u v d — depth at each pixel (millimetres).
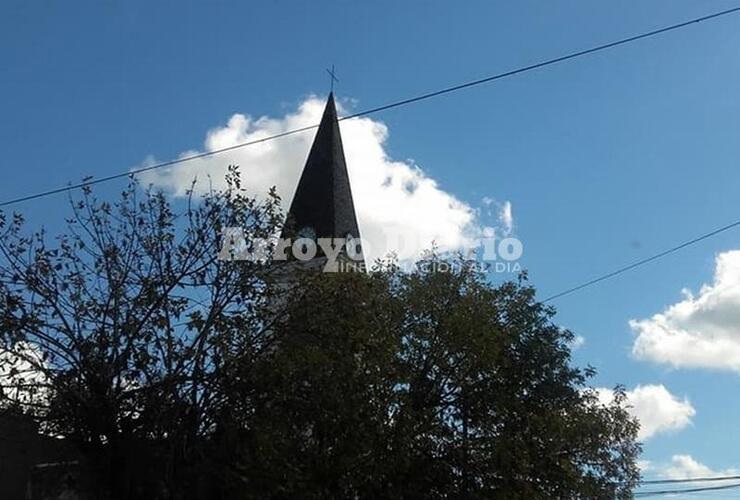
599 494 22219
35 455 16375
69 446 14930
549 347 22844
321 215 38500
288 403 15672
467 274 21406
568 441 21109
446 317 20172
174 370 14758
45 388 14430
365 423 16453
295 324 16047
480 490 19016
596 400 23609
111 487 14523
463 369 19984
